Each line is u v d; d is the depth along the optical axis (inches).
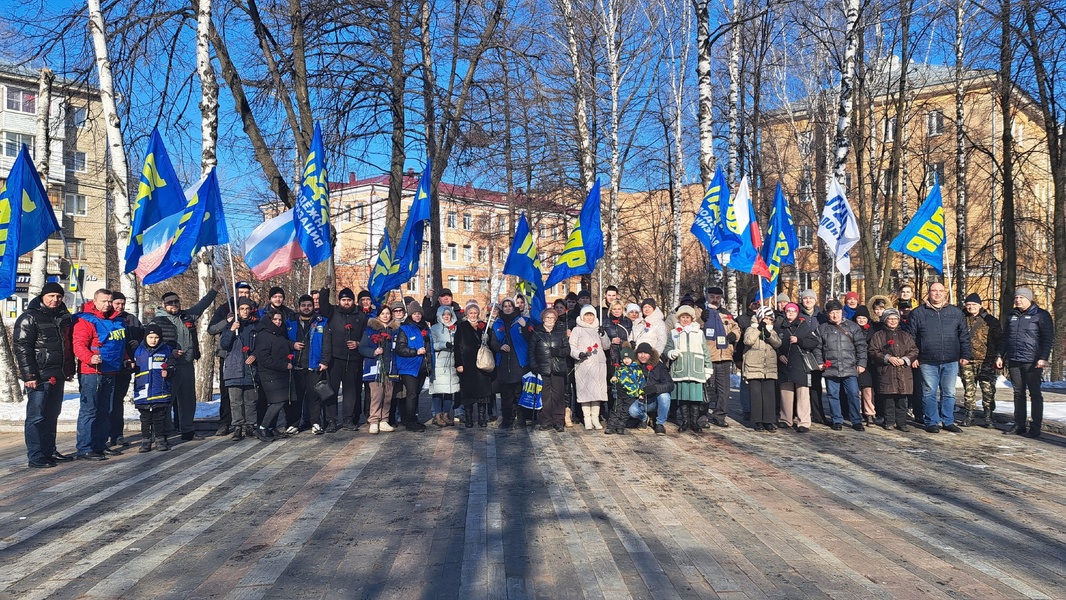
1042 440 386.3
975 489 277.0
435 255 689.6
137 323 414.6
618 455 346.9
